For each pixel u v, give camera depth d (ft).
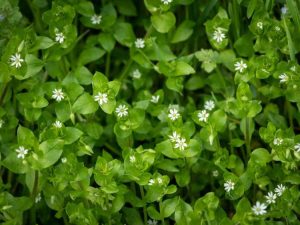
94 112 1.04
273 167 1.00
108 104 0.96
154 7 1.10
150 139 1.08
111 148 1.09
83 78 1.07
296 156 0.97
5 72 0.98
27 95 1.00
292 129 1.06
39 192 0.98
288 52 1.05
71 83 1.00
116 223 0.99
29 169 0.94
